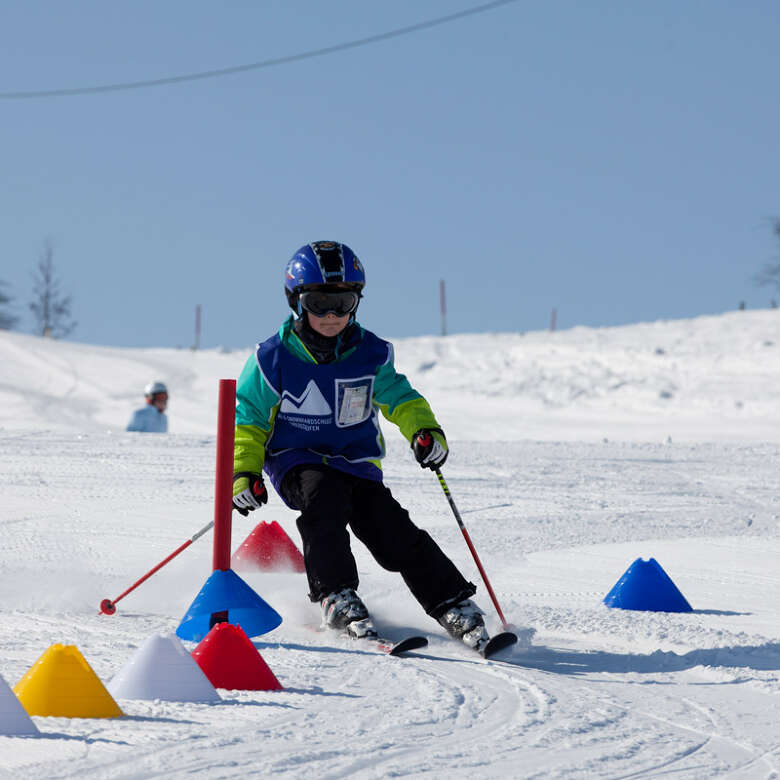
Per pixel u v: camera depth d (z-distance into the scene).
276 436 16.27
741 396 85.38
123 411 90.12
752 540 25.80
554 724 10.63
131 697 10.99
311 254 15.54
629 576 18.20
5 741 9.38
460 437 74.94
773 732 10.70
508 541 24.94
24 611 16.27
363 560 22.67
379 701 11.34
